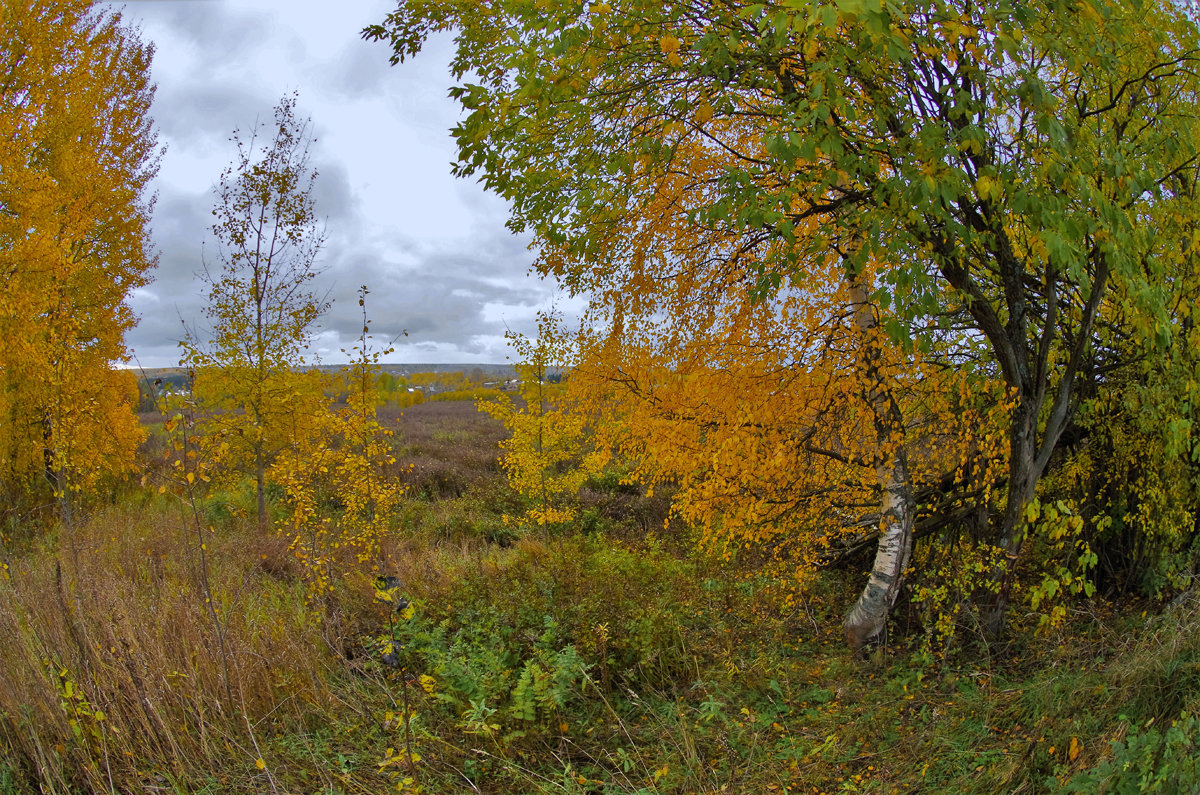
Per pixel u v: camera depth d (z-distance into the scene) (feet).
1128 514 16.25
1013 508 15.37
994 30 10.18
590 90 12.30
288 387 30.53
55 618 13.47
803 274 12.37
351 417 24.31
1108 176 12.11
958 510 17.53
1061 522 14.58
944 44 10.80
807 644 17.38
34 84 28.43
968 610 15.60
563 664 13.83
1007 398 15.14
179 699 12.33
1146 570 16.60
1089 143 11.78
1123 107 14.37
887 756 11.24
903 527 16.19
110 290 34.53
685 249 16.26
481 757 11.93
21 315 25.54
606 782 11.12
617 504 36.55
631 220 15.72
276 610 18.17
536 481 31.53
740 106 13.76
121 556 21.70
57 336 27.99
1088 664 12.98
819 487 17.03
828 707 13.52
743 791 10.53
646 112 12.90
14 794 9.89
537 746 12.53
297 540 22.40
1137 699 9.71
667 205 16.07
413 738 11.62
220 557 23.29
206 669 13.11
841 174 11.13
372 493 24.22
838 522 17.98
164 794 10.41
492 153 12.73
